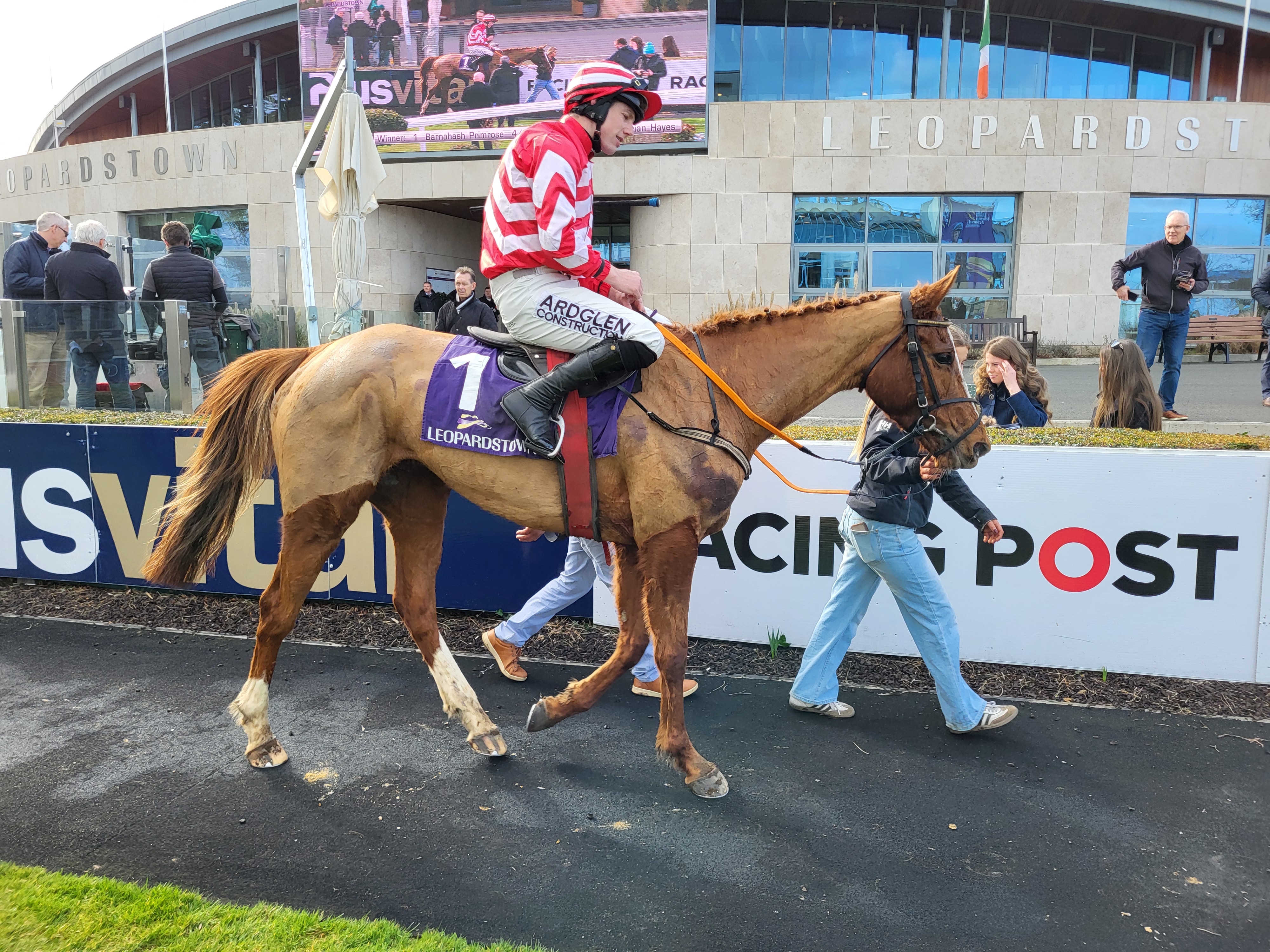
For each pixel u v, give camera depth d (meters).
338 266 8.35
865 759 3.23
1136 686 3.84
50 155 20.75
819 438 4.58
